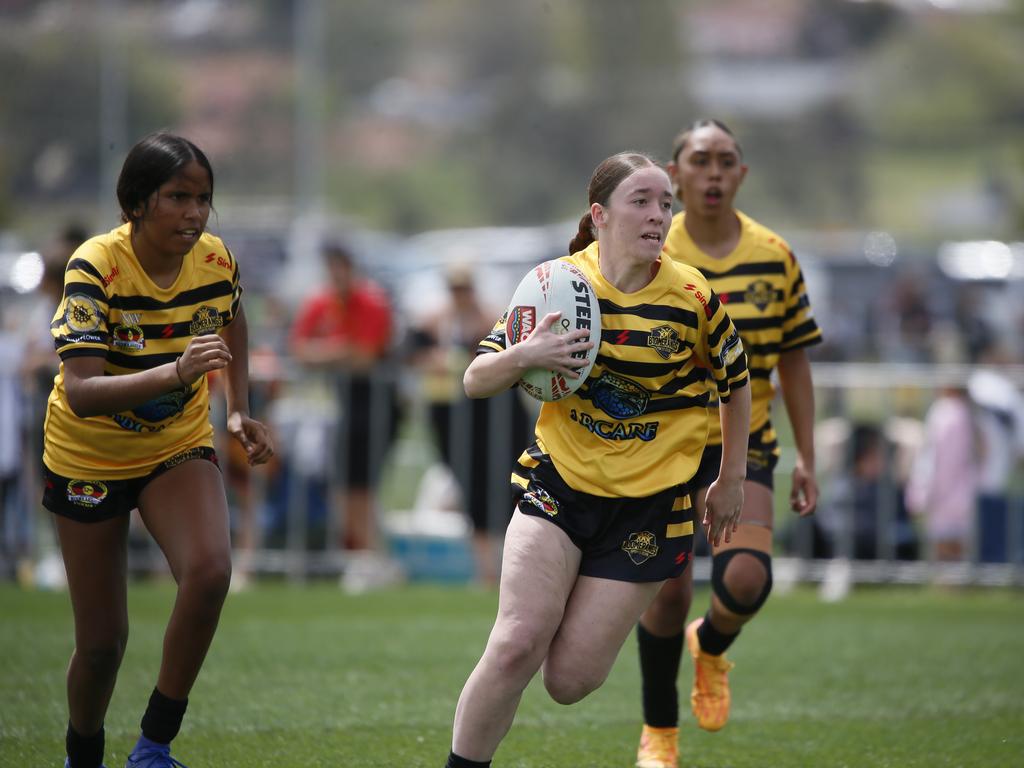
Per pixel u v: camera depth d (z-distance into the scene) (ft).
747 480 56.34
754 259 58.54
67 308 44.65
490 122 543.80
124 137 319.27
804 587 106.01
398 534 108.99
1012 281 220.84
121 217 46.55
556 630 44.19
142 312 46.01
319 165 399.24
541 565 43.78
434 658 75.56
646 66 533.96
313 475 106.01
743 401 46.57
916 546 105.91
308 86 347.36
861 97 516.73
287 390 106.01
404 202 540.11
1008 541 104.58
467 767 42.98
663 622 54.34
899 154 514.27
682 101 522.47
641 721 62.69
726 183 58.08
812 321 59.21
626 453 44.96
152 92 378.12
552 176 531.09
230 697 65.41
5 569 102.73
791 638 83.92
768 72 523.70
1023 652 80.23
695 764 55.72
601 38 540.11
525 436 104.58
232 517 104.63
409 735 58.54
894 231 486.38
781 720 63.21
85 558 46.55
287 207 368.27
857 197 501.15
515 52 554.05
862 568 104.88
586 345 43.60
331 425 105.60
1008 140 513.04
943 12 529.04
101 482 46.24
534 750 57.11
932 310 202.28
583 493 44.62
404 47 568.00
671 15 534.78
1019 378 107.86
